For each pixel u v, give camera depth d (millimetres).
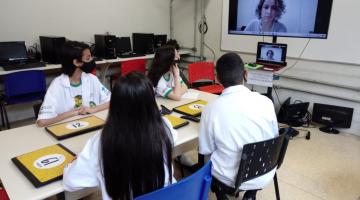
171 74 2406
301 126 3598
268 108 1398
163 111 1925
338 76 3379
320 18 3127
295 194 2213
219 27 4555
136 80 918
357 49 3150
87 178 1029
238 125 1347
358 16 3068
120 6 4660
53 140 1506
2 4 3492
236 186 1378
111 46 4094
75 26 4223
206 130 1438
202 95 2434
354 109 3338
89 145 1020
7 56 3455
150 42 4629
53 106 1806
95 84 2068
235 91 1381
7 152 1364
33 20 3791
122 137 907
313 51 3516
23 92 3162
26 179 1125
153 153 948
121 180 948
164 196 914
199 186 1043
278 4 3400
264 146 1365
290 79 3840
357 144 3105
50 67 3404
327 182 2379
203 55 4953
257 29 3693
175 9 5266
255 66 3189
